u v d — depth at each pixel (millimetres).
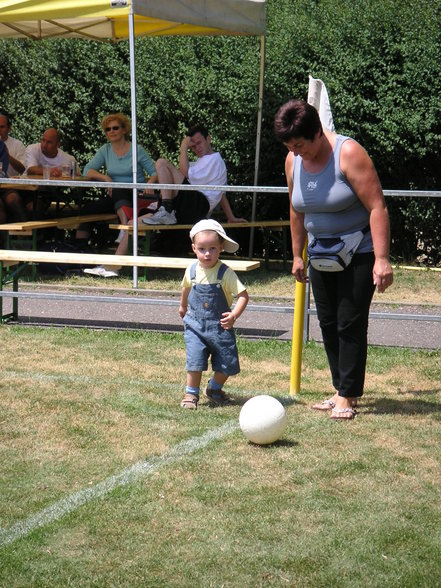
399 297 10484
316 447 5359
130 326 8844
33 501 4547
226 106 13406
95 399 6328
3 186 12445
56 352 7715
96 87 14352
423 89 12047
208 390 6375
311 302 9688
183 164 12266
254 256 14117
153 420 5871
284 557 3965
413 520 4352
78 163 14625
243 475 4898
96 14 10430
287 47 13023
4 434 5562
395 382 6949
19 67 14898
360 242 5754
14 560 3920
